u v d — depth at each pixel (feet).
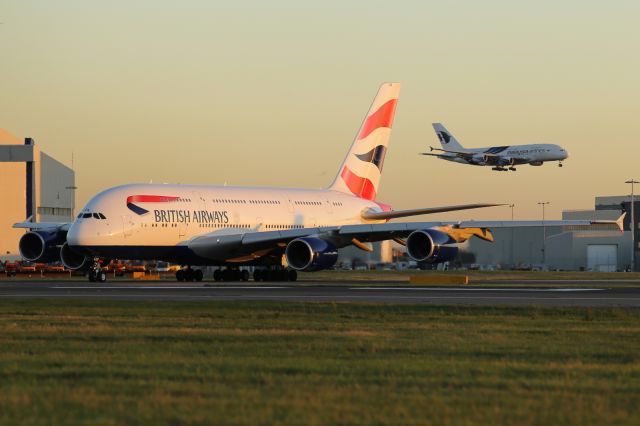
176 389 163.43
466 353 212.43
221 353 210.38
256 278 640.99
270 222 639.76
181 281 621.31
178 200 588.50
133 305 341.82
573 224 576.61
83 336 241.55
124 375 178.29
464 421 138.72
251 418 140.05
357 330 260.21
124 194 568.00
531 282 634.02
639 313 315.17
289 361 197.88
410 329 263.90
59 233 595.88
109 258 571.69
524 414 143.84
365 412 144.46
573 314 313.94
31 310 320.70
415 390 163.53
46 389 162.50
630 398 157.79
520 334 252.42
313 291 452.76
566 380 174.81
